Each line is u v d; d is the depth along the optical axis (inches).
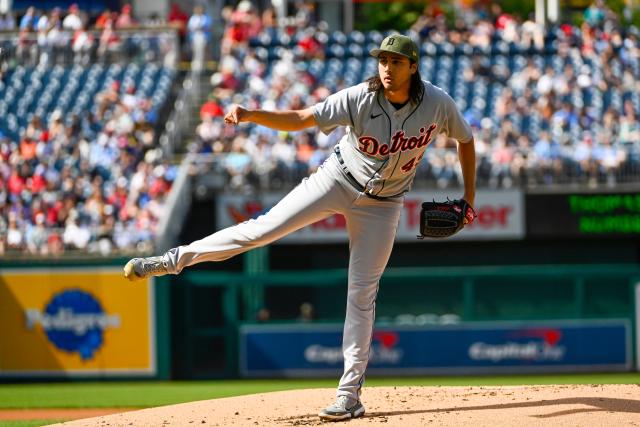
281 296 2662.4
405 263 2775.6
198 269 2640.3
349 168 884.0
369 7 4643.2
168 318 2249.0
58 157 2775.6
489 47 3344.0
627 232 2635.3
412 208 2669.8
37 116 2962.6
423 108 861.2
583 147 2714.1
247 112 857.5
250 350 2284.7
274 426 901.8
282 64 3213.6
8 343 2257.6
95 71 3233.3
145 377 2245.3
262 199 2667.3
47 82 3179.1
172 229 2482.8
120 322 2249.0
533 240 2758.4
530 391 1053.2
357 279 911.7
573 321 2262.6
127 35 3321.9
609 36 3341.5
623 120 2874.0
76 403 1808.6
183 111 3053.6
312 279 2278.5
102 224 2532.0
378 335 2272.4
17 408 1748.3
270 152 2758.4
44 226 2532.0
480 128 2903.5
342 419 908.6
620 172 2691.9
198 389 2025.1
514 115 2967.5
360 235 908.6
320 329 2274.9
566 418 879.7
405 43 833.5
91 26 3570.4
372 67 3307.1
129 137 2832.2
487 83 3161.9
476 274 2283.5
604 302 2576.3
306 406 1020.5
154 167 2716.5
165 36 3314.5
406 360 2266.2
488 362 2261.3
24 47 3292.3
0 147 2795.3
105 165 2741.1
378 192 891.4
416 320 2401.6
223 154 2780.5
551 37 3383.4
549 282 2613.2
